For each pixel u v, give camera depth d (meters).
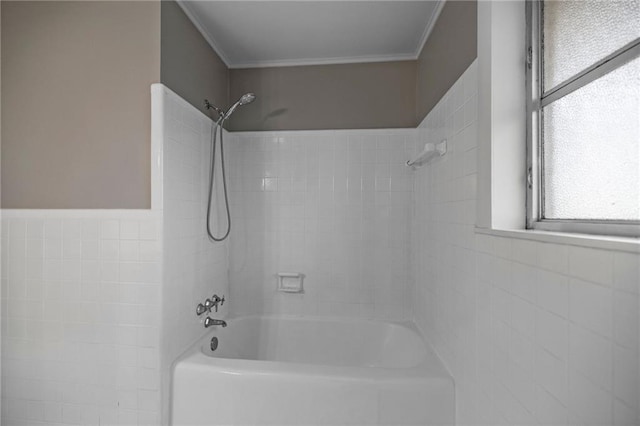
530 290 0.86
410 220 2.32
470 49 1.32
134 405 1.53
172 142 1.61
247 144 2.44
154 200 1.52
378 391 1.45
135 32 1.56
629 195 0.71
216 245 2.17
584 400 0.67
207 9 1.82
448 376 1.47
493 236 1.07
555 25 0.99
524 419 0.88
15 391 1.61
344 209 2.37
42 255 1.60
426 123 2.02
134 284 1.53
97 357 1.55
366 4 1.78
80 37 1.59
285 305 2.41
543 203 1.03
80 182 1.58
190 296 1.80
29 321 1.60
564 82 0.93
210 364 1.58
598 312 0.63
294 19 1.92
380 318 2.34
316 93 2.41
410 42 2.18
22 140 1.62
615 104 0.75
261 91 2.45
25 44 1.63
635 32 0.70
